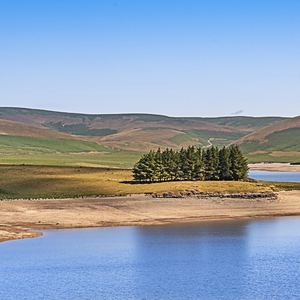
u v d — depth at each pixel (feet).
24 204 282.56
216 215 261.03
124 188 357.00
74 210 264.72
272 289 137.59
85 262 165.37
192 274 153.17
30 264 164.14
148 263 164.76
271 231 218.18
